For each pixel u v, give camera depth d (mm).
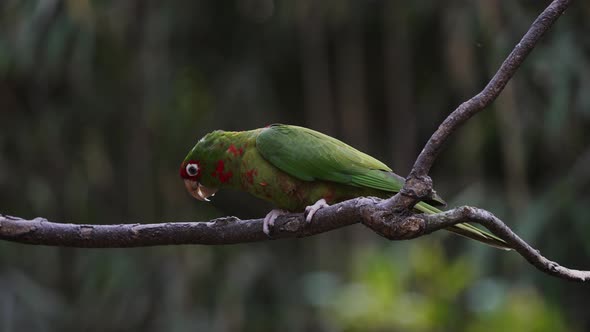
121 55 12953
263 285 12773
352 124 13047
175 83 13445
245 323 12383
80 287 12891
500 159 12391
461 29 11203
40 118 13047
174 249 12883
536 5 10914
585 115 10961
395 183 5582
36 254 12812
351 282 11453
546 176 12094
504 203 11414
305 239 13500
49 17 12047
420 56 13078
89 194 13242
